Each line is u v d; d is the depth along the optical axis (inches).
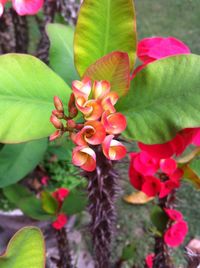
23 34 19.7
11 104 7.7
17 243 7.0
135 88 8.2
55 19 17.4
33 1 8.6
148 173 10.2
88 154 7.1
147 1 43.0
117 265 17.0
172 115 7.9
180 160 10.5
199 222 25.1
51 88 8.1
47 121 7.8
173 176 10.6
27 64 7.9
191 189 26.7
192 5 42.2
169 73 8.0
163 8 41.9
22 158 16.6
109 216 10.8
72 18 17.4
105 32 8.1
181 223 11.5
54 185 22.0
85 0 7.8
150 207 25.9
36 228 7.0
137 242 24.0
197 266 9.0
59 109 7.4
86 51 8.3
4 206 22.1
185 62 8.0
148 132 7.9
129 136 8.0
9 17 19.0
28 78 7.9
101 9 7.9
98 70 7.6
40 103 7.9
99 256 12.0
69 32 11.2
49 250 21.4
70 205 14.7
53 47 10.8
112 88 7.8
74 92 7.1
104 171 9.6
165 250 12.3
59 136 7.4
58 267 15.6
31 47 22.1
